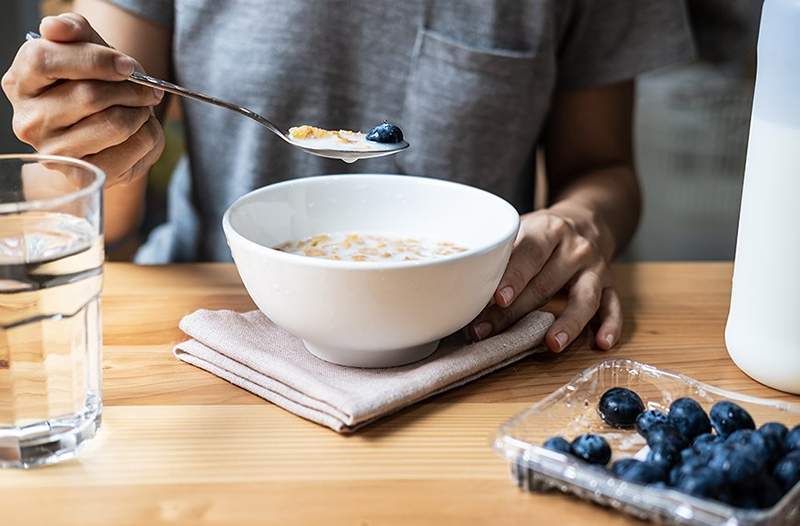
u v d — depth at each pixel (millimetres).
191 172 1380
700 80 2152
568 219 1060
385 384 781
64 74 849
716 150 2182
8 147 1905
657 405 774
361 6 1256
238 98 1298
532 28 1285
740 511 578
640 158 2242
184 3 1270
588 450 667
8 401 685
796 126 752
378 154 879
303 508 649
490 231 906
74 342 703
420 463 710
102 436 736
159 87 854
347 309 761
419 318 775
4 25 1847
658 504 605
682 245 2229
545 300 952
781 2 740
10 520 629
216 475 687
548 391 832
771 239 792
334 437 743
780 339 805
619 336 935
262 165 1319
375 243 935
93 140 886
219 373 833
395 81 1293
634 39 1337
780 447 659
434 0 1258
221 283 1049
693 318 990
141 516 637
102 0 1271
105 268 1082
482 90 1288
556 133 1446
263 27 1267
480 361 830
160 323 940
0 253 669
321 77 1284
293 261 751
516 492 674
